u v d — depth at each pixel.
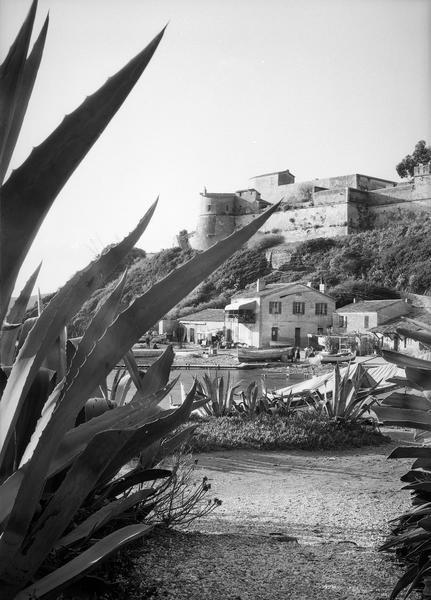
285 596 2.93
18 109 1.37
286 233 103.25
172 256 97.50
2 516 1.66
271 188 111.62
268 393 15.19
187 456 6.83
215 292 97.38
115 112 1.36
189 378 47.34
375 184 107.88
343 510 5.50
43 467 1.58
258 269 97.50
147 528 1.78
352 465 8.50
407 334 2.93
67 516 1.68
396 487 6.79
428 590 2.71
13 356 2.46
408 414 2.83
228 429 10.41
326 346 66.88
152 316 1.63
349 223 97.81
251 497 6.17
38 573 2.10
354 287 87.19
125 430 1.68
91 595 2.36
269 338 74.06
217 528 4.47
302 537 4.31
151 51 1.32
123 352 1.61
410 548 3.54
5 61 1.32
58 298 1.64
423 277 86.06
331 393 14.62
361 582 3.20
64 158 1.37
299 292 74.69
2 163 1.39
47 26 1.36
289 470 8.07
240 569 3.27
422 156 122.81
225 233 105.88
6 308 1.43
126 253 1.76
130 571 2.99
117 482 2.78
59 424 1.57
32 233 1.40
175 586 2.92
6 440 1.57
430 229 90.19
